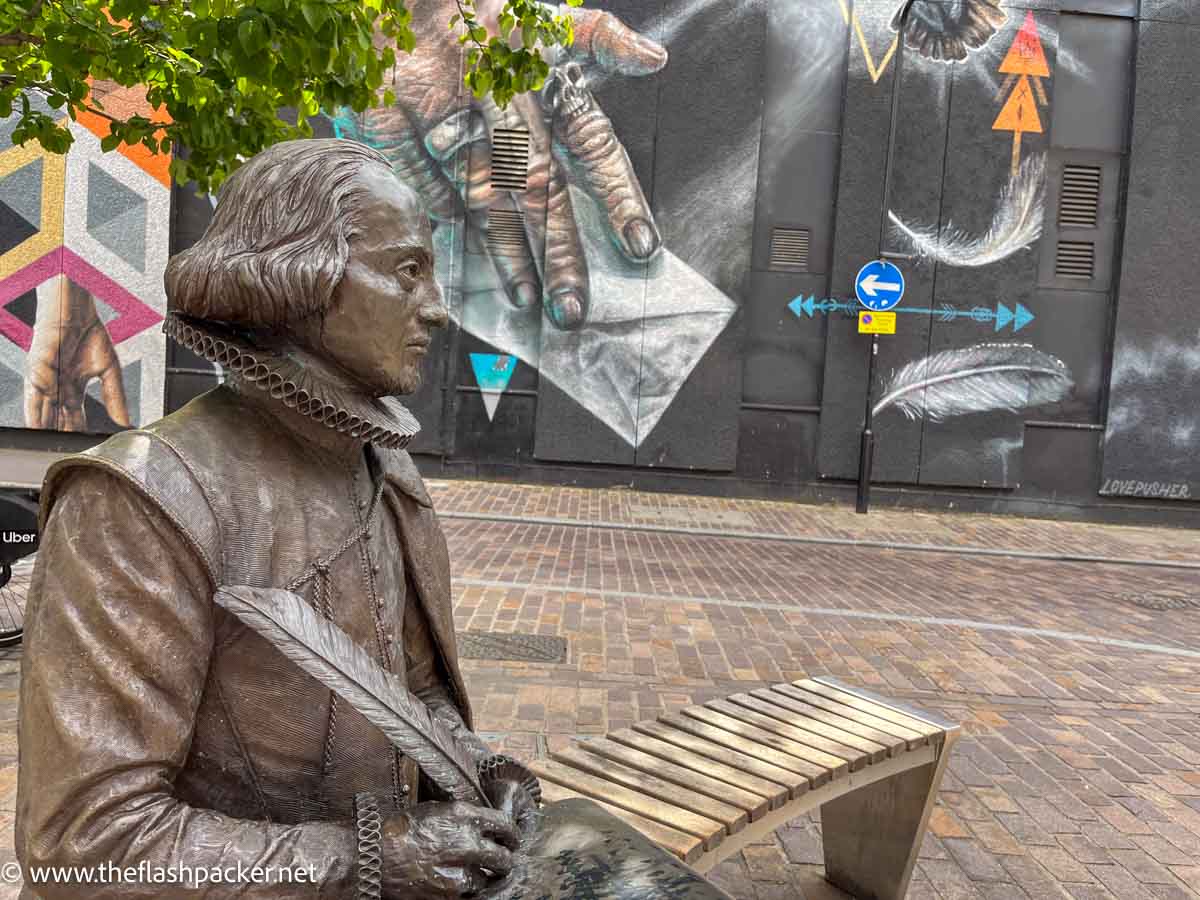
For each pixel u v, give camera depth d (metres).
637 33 13.05
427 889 1.04
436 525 1.45
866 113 13.24
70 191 12.70
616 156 13.17
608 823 1.28
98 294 12.84
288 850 1.02
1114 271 13.59
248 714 1.14
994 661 6.48
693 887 1.11
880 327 12.70
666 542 10.20
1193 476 13.62
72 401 12.95
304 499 1.18
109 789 0.99
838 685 3.61
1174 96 13.28
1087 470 13.71
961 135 13.28
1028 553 10.92
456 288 13.25
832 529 11.66
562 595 7.45
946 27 13.16
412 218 1.19
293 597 1.09
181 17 2.91
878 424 13.53
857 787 2.90
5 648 5.30
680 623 6.85
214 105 3.22
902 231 13.36
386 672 1.17
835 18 13.32
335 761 1.18
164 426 1.13
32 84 3.32
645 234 13.28
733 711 3.24
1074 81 13.49
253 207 1.13
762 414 13.61
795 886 3.46
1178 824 4.07
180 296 1.13
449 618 1.46
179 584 1.05
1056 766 4.66
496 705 4.93
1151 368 13.52
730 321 13.41
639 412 13.48
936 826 3.93
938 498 13.65
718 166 13.23
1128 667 6.57
